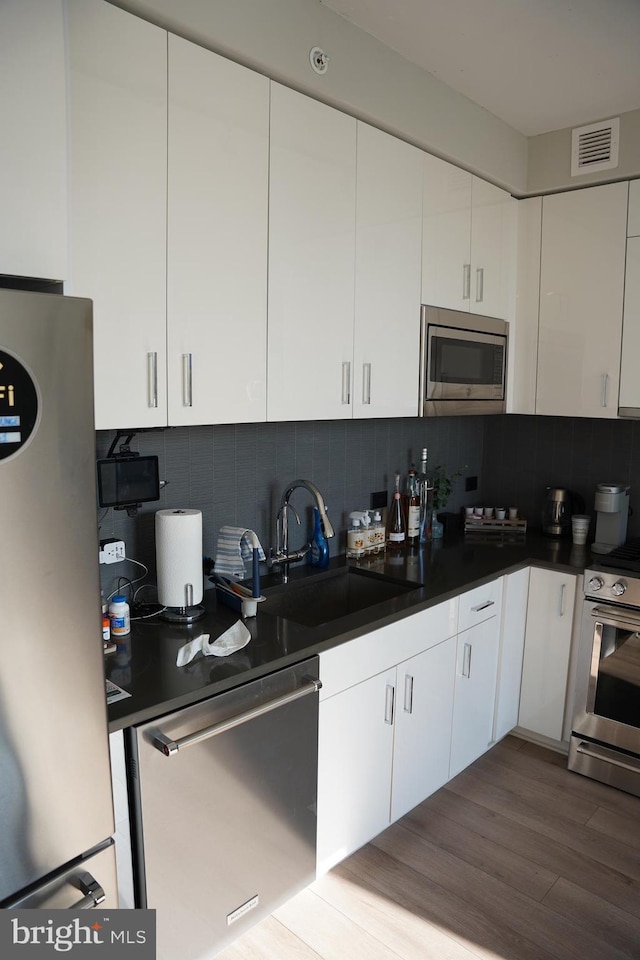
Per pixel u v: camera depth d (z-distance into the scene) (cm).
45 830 134
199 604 217
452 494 366
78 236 155
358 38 217
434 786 265
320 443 281
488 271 300
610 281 294
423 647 244
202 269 182
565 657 296
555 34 218
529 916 212
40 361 123
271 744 189
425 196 257
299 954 196
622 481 336
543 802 270
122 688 166
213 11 175
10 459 121
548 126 297
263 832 190
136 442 214
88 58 152
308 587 263
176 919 170
